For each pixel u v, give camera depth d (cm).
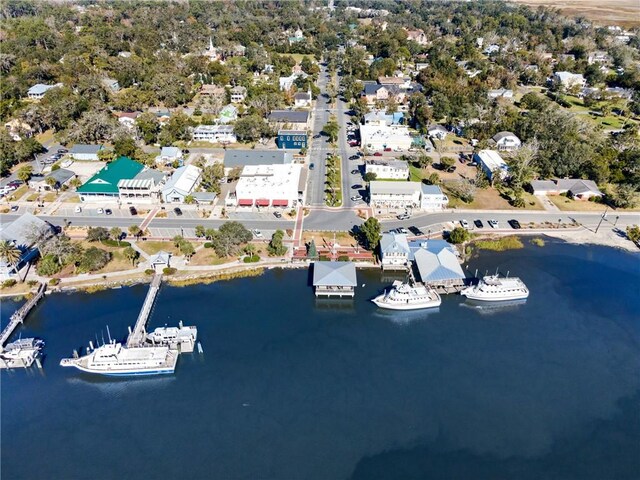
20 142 18275
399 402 8906
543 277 12462
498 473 7706
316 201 15700
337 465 7775
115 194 15400
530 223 14825
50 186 16100
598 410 8856
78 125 19825
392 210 15212
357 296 11612
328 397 8975
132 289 11762
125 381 9369
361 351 10050
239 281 12050
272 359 9788
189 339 9975
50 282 11725
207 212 14900
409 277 12250
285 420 8519
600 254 13462
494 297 11469
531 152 17112
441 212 15250
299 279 12138
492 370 9644
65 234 13662
